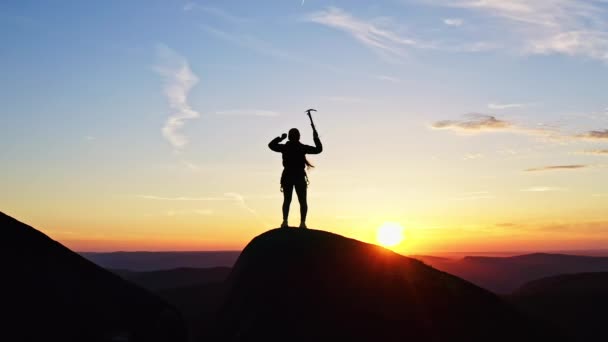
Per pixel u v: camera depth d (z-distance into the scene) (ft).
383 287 46.60
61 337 31.73
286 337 42.04
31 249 35.40
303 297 44.55
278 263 47.75
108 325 34.35
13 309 31.17
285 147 51.88
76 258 37.60
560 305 130.62
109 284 37.22
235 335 44.27
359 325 42.80
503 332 47.42
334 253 48.98
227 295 50.37
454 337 44.27
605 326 118.01
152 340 35.73
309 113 51.98
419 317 44.80
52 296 33.27
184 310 69.72
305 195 52.11
